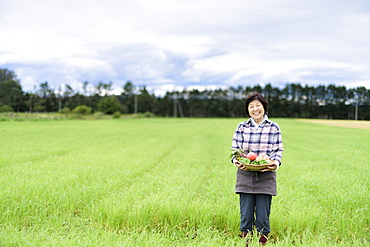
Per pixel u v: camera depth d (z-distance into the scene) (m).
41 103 111.12
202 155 14.02
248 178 4.49
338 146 18.19
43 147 15.45
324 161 12.06
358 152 15.09
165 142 20.34
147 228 5.23
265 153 4.59
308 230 4.71
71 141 19.19
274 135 4.59
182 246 4.35
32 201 5.79
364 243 4.38
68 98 120.00
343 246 4.27
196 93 143.62
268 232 4.57
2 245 3.98
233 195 6.60
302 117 106.25
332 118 81.62
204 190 7.18
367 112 61.34
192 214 5.41
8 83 103.38
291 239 4.58
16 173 8.34
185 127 44.59
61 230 4.80
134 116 99.19
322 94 89.25
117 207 5.47
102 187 7.19
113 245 4.16
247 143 4.69
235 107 134.75
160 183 7.80
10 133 23.78
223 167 11.12
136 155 13.44
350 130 36.25
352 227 5.10
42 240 4.29
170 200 5.61
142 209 5.34
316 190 7.39
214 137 25.48
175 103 142.62
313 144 19.50
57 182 7.25
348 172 9.55
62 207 5.86
